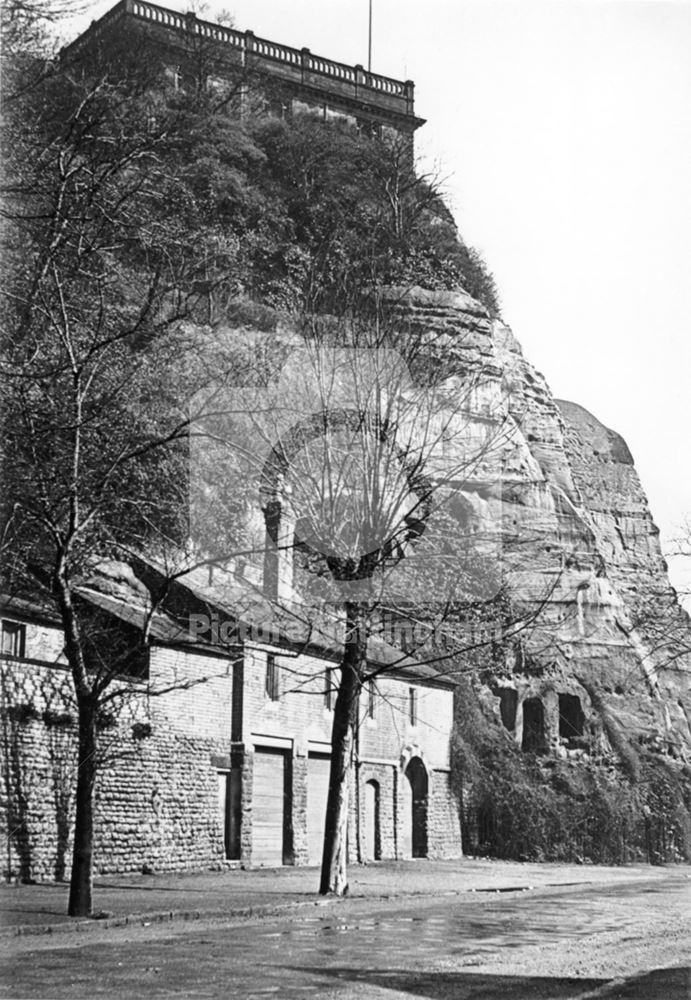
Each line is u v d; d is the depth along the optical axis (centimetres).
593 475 7419
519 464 5450
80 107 2394
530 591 4759
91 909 2020
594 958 1514
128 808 3155
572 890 3195
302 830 3928
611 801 5591
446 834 4825
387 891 2823
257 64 5925
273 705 3831
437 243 5131
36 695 2873
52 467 2305
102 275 2469
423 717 4728
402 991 1175
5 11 2416
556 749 5681
